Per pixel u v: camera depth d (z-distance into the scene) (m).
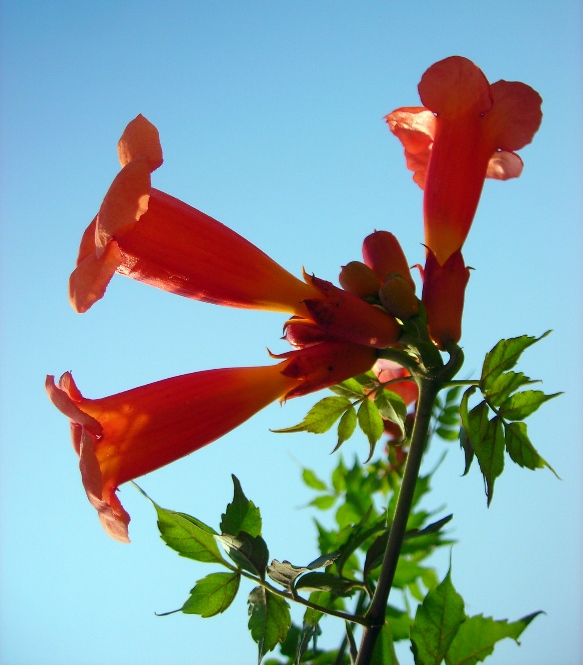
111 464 0.24
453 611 0.21
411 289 0.25
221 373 0.25
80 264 0.24
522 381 0.23
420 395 0.24
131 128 0.25
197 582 0.23
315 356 0.25
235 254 0.25
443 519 0.24
